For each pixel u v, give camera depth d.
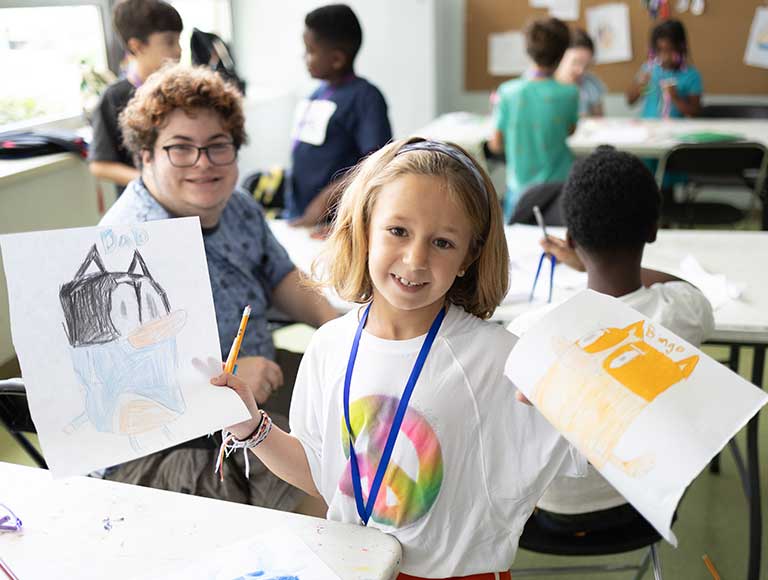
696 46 4.74
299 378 1.08
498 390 0.98
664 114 4.39
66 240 0.85
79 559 0.87
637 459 0.74
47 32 3.14
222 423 0.90
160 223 0.90
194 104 1.49
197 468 1.46
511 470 0.97
